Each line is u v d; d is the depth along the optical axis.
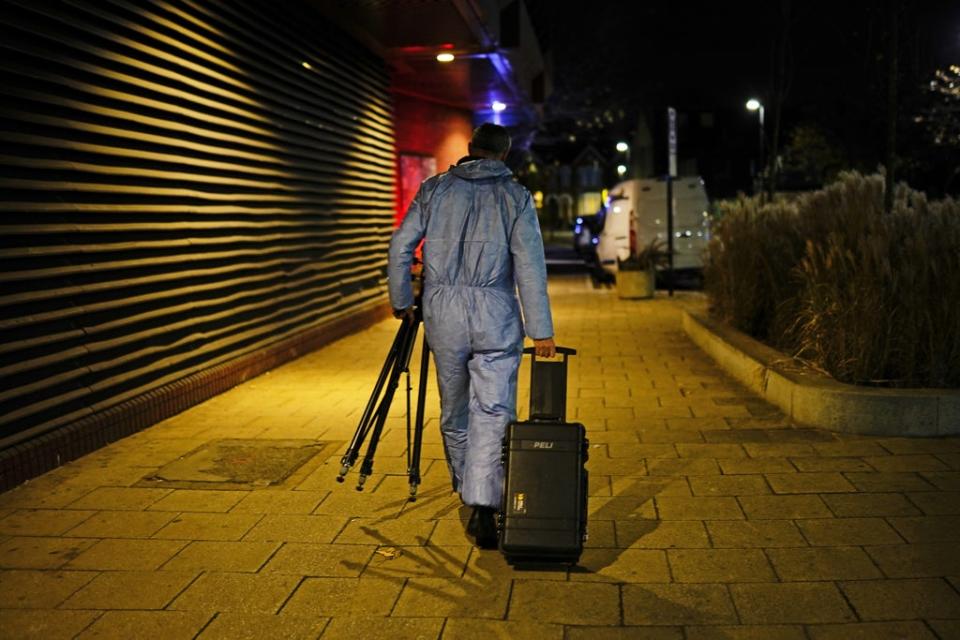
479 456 3.88
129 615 3.44
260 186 8.52
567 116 33.56
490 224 3.88
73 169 5.55
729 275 9.47
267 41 8.72
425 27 10.85
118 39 6.05
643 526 4.26
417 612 3.43
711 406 6.65
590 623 3.31
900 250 5.98
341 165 11.31
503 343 3.92
